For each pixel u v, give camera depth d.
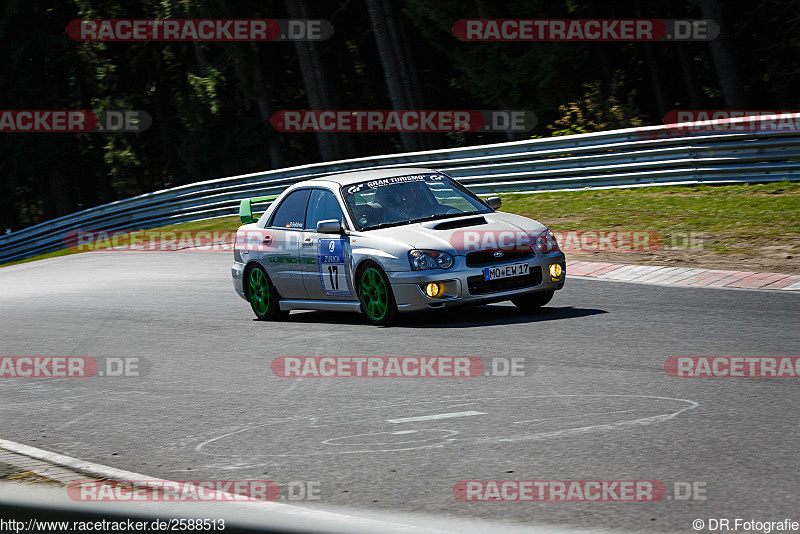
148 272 49.19
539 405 17.92
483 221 27.61
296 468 15.23
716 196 44.69
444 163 58.62
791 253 33.78
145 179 159.50
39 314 38.34
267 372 22.88
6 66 129.00
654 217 42.88
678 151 48.47
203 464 15.91
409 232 26.94
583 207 48.00
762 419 16.02
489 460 14.84
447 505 12.92
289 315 32.44
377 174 30.03
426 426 17.11
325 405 19.31
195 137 113.12
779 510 11.91
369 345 24.77
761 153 45.34
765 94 91.19
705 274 32.16
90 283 47.59
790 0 75.50
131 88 142.25
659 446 14.91
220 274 44.94
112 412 20.45
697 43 94.00
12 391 23.77
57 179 135.50
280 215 31.06
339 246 27.92
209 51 111.19
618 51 96.44
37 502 14.20
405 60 97.25
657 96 95.50
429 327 26.56
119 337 30.55
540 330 25.03
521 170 55.19
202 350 26.73
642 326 24.70
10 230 145.00
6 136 131.12
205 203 72.12
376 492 13.72
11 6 126.62
